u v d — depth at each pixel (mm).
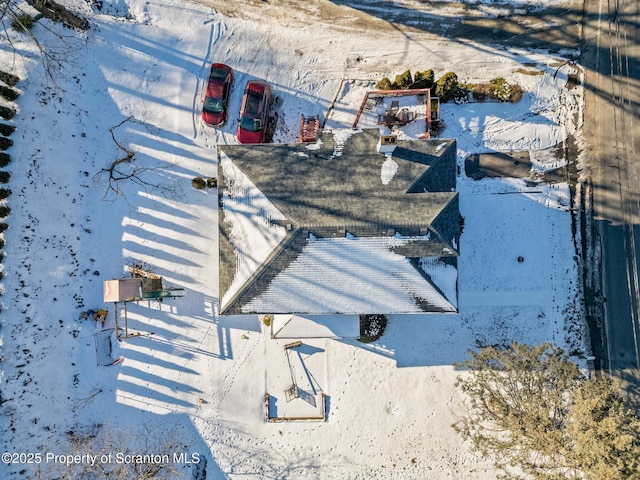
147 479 25047
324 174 21047
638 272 25703
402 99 25719
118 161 25984
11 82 25078
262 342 26078
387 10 26359
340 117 26312
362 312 21422
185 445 25828
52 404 25391
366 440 26000
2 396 24719
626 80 25953
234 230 21469
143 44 26422
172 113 26344
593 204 25906
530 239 25922
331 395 26047
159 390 25969
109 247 26094
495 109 26109
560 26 26094
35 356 25281
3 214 25047
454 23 26281
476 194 26016
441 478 25797
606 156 25906
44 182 25688
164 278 26078
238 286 21062
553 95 26109
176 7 26406
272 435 26016
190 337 26094
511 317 25828
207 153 26266
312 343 26094
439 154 21422
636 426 20562
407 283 20844
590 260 25906
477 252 25953
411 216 19797
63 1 25969
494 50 26234
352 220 19766
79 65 26109
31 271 25406
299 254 20203
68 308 25688
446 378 25891
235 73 26422
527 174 26031
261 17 26469
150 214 26141
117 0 26359
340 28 26422
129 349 25969
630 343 25641
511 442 21984
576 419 21156
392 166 21047
